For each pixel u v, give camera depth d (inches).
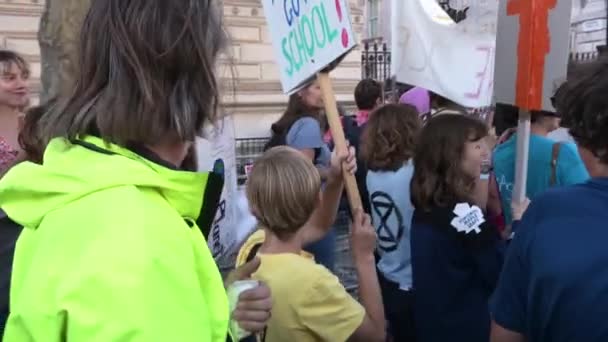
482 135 96.5
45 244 35.8
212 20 42.4
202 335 35.7
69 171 37.5
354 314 73.7
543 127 126.3
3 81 118.9
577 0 762.8
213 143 93.0
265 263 74.3
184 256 36.3
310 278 72.3
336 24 87.0
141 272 33.4
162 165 40.3
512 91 109.4
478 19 139.0
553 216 53.8
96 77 40.4
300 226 77.3
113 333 31.9
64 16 100.3
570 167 116.6
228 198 103.6
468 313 93.1
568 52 98.2
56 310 33.0
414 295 99.0
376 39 551.8
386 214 111.3
